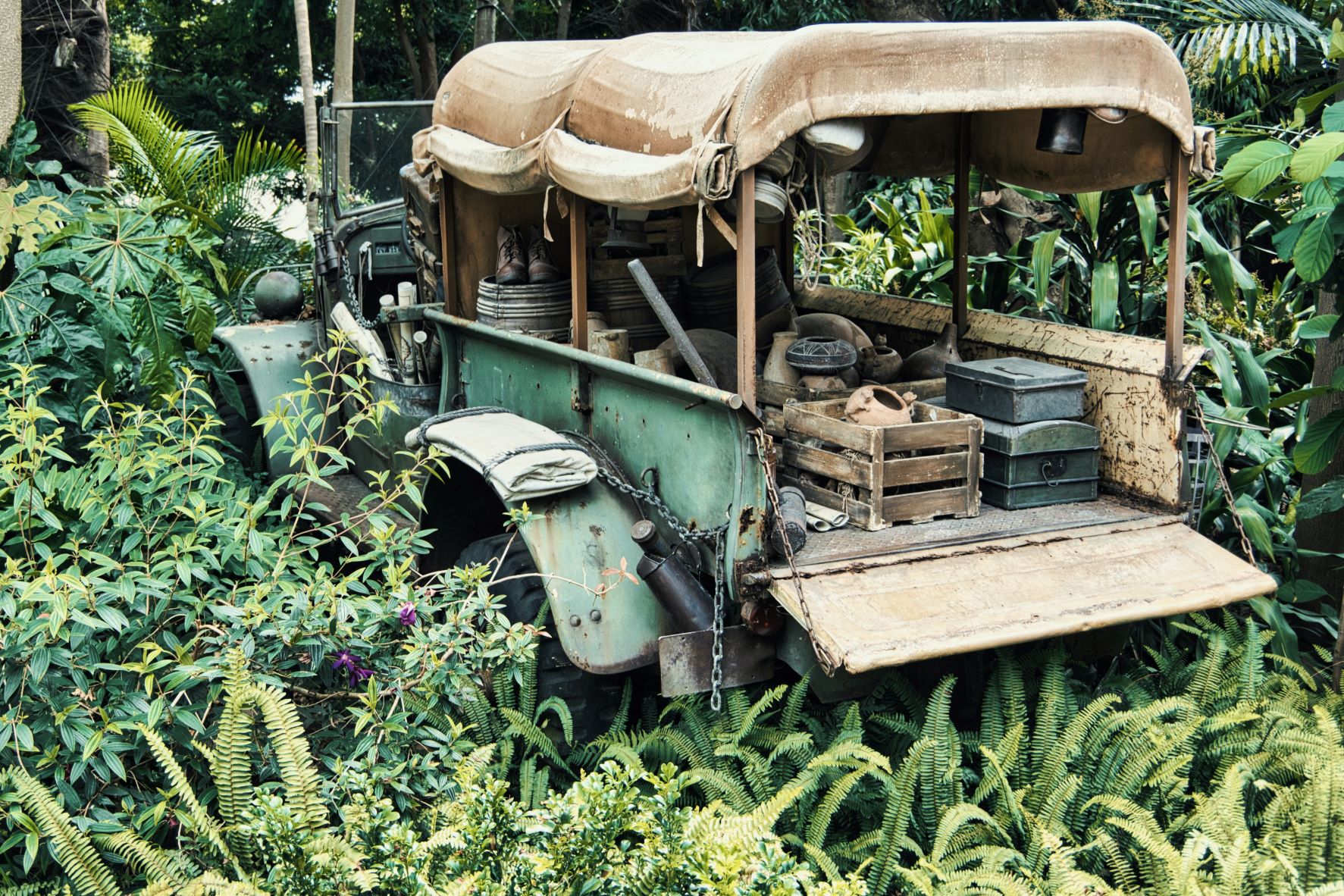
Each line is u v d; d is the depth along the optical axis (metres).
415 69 16.62
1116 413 3.63
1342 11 4.98
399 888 2.54
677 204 3.09
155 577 3.24
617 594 3.38
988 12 11.61
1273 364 5.04
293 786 2.75
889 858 2.93
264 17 16.81
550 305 4.25
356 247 5.41
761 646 3.23
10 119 5.36
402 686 3.14
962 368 3.69
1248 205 5.35
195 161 7.56
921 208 6.69
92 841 2.74
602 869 2.55
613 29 16.44
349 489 5.09
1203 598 3.13
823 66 2.89
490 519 4.35
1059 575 3.17
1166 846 2.78
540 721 3.55
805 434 3.52
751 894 2.42
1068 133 3.46
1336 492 3.84
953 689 3.66
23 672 2.92
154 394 4.41
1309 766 3.01
